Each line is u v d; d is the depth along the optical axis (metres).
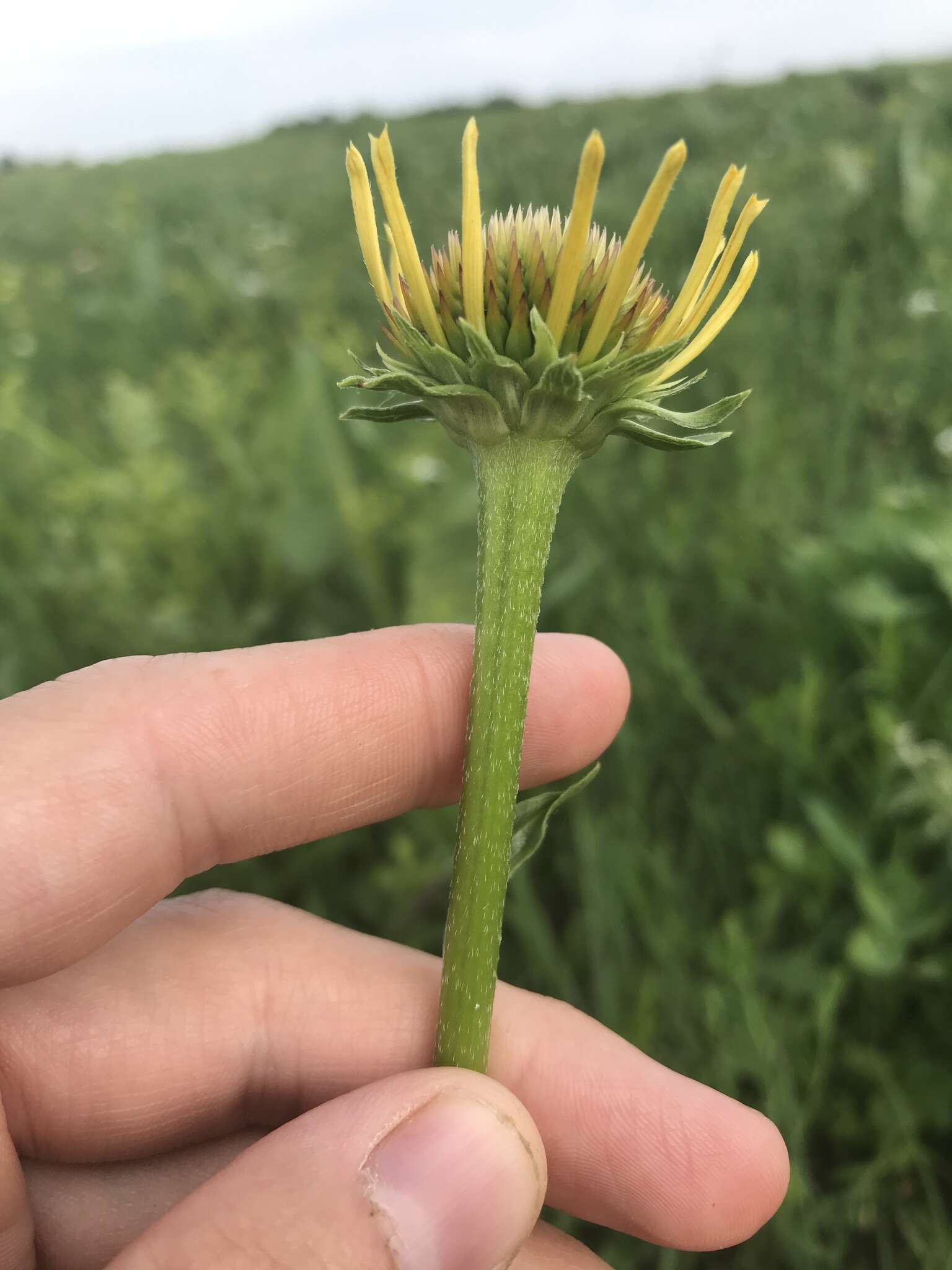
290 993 0.08
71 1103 0.07
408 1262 0.05
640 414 0.05
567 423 0.05
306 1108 0.08
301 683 0.07
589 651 0.09
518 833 0.06
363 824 0.08
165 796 0.07
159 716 0.07
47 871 0.06
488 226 0.05
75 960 0.06
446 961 0.05
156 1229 0.05
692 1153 0.07
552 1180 0.08
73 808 0.06
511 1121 0.05
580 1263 0.07
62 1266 0.07
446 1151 0.05
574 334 0.05
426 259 0.22
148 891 0.07
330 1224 0.05
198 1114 0.07
